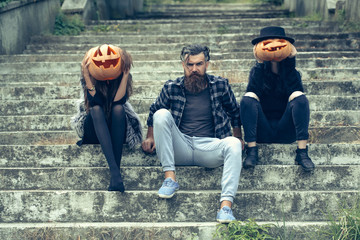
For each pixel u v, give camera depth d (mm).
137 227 3008
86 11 9398
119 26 8930
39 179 3352
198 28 8695
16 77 5734
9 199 3199
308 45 7125
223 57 6359
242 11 11844
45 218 3195
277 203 3170
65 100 4668
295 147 3498
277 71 3428
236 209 3172
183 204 3146
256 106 3334
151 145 3422
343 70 5422
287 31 8117
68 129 4363
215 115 3303
